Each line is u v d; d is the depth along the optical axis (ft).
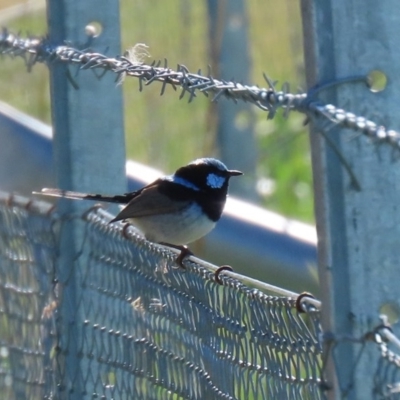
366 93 14.69
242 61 51.29
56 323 26.30
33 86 61.93
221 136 51.60
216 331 19.51
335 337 14.65
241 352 18.54
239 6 50.98
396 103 14.65
